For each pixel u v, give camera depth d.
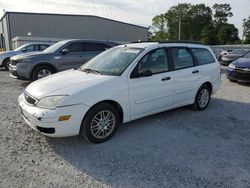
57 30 35.00
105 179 3.22
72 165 3.53
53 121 3.71
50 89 3.99
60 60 8.93
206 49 6.38
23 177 3.21
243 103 7.01
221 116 5.78
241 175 3.35
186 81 5.53
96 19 36.53
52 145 4.10
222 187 3.09
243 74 9.49
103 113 4.20
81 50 9.46
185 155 3.86
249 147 4.18
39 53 8.86
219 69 6.58
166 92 5.12
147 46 5.02
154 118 5.50
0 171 3.32
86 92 3.94
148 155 3.84
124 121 4.51
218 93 8.27
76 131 3.92
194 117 5.65
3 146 4.00
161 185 3.11
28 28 33.69
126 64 4.63
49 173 3.32
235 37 80.12
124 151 3.96
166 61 5.20
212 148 4.12
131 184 3.13
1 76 11.09
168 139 4.43
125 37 39.12
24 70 8.49
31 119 3.87
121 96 4.33
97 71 4.75
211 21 81.00
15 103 6.43
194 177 3.28
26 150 3.91
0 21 42.00
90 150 3.97
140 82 4.60
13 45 31.38
